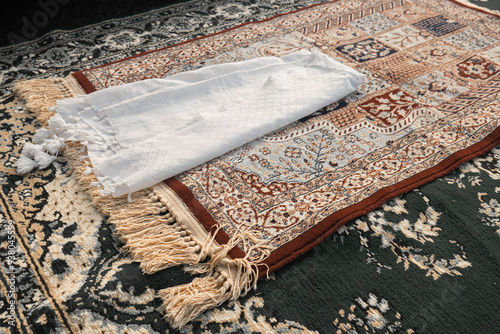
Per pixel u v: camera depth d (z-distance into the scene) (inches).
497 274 53.4
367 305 49.9
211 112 72.4
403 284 52.0
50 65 87.0
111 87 74.2
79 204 59.9
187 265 53.1
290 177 63.9
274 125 70.2
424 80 84.3
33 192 61.1
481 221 59.4
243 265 51.9
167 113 71.6
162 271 52.4
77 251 54.2
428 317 49.0
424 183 63.7
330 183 63.2
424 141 70.6
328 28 101.4
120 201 59.1
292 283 51.8
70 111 71.3
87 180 61.5
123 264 53.1
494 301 50.7
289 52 92.3
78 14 97.4
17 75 83.6
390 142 70.4
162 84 76.9
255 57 90.5
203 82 76.6
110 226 57.3
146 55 90.1
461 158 67.4
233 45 94.3
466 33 99.9
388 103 78.6
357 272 53.1
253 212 58.6
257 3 111.2
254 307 49.5
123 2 101.6
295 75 79.3
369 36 98.7
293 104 73.3
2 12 88.4
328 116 75.5
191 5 108.3
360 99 79.5
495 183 64.7
